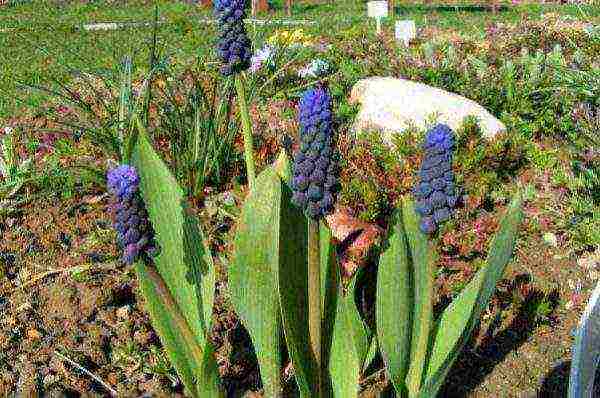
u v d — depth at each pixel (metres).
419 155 0.79
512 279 0.66
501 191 0.80
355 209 0.75
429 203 0.37
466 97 1.05
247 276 0.39
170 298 0.39
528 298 0.62
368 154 0.80
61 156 0.91
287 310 0.37
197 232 0.44
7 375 0.55
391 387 0.52
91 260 0.70
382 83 0.97
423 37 1.83
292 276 0.38
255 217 0.38
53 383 0.54
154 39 0.79
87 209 0.80
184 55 1.73
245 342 0.58
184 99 0.92
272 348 0.40
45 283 0.66
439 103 0.93
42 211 0.80
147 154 0.44
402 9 3.55
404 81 0.98
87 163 0.88
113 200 0.35
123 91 0.83
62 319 0.61
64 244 0.73
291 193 0.37
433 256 0.38
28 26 2.76
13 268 0.69
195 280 0.44
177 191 0.44
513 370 0.56
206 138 0.79
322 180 0.34
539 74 1.06
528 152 0.89
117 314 0.62
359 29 2.05
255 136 0.89
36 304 0.63
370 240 0.64
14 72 1.70
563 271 0.68
